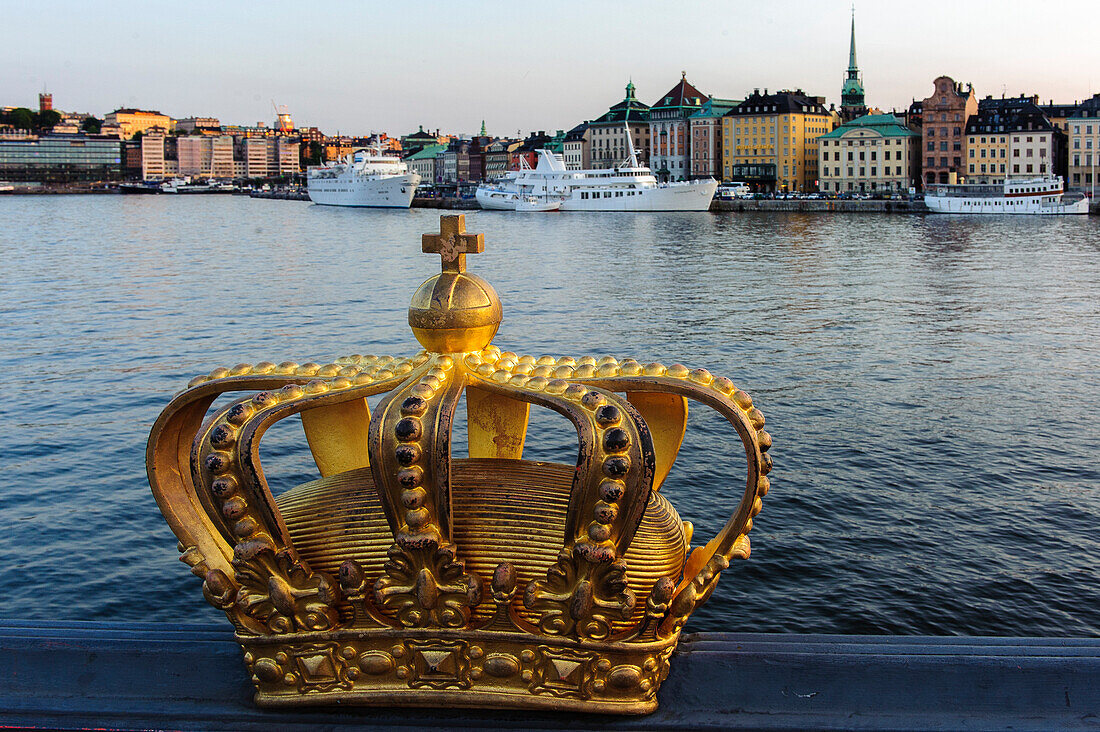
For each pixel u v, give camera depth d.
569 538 2.35
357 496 2.55
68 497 16.50
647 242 83.94
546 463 2.64
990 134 144.75
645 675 2.44
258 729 2.48
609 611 2.37
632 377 2.50
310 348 32.75
